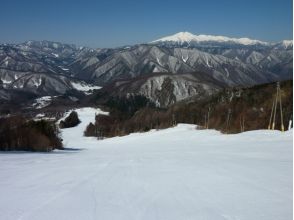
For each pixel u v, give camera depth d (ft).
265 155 56.39
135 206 24.00
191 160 52.60
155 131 276.82
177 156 63.26
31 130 125.70
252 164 43.78
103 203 24.90
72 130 435.94
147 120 375.04
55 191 29.30
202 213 22.00
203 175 35.88
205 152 70.18
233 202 24.39
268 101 250.57
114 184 32.37
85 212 22.65
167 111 384.88
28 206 24.22
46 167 47.29
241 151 66.64
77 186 31.50
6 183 33.63
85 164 51.31
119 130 372.79
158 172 39.65
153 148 109.40
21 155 74.79
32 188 30.81
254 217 20.94
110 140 262.88
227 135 144.05
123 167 46.14
